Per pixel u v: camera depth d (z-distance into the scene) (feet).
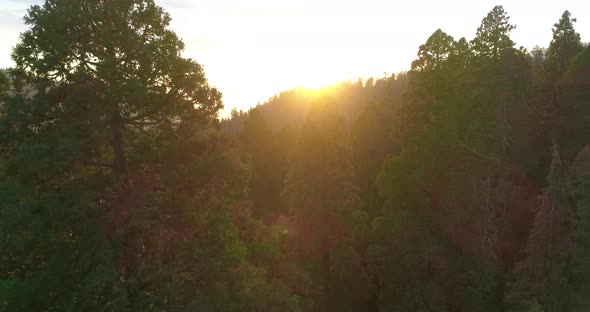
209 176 36.99
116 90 31.99
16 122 32.12
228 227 37.37
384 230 79.97
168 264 35.78
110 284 31.32
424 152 75.36
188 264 36.83
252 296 36.91
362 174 122.52
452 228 74.69
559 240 76.74
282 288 39.83
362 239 93.40
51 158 30.25
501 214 91.09
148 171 38.60
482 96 90.89
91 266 31.04
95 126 31.96
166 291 33.27
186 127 38.34
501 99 92.68
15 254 32.27
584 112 102.42
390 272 78.28
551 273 75.15
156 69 33.83
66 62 33.37
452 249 75.41
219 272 35.96
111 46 32.68
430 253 72.64
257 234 43.60
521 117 101.45
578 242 77.41
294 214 91.66
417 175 75.46
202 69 37.76
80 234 32.24
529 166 100.94
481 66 95.55
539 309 71.61
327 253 84.43
